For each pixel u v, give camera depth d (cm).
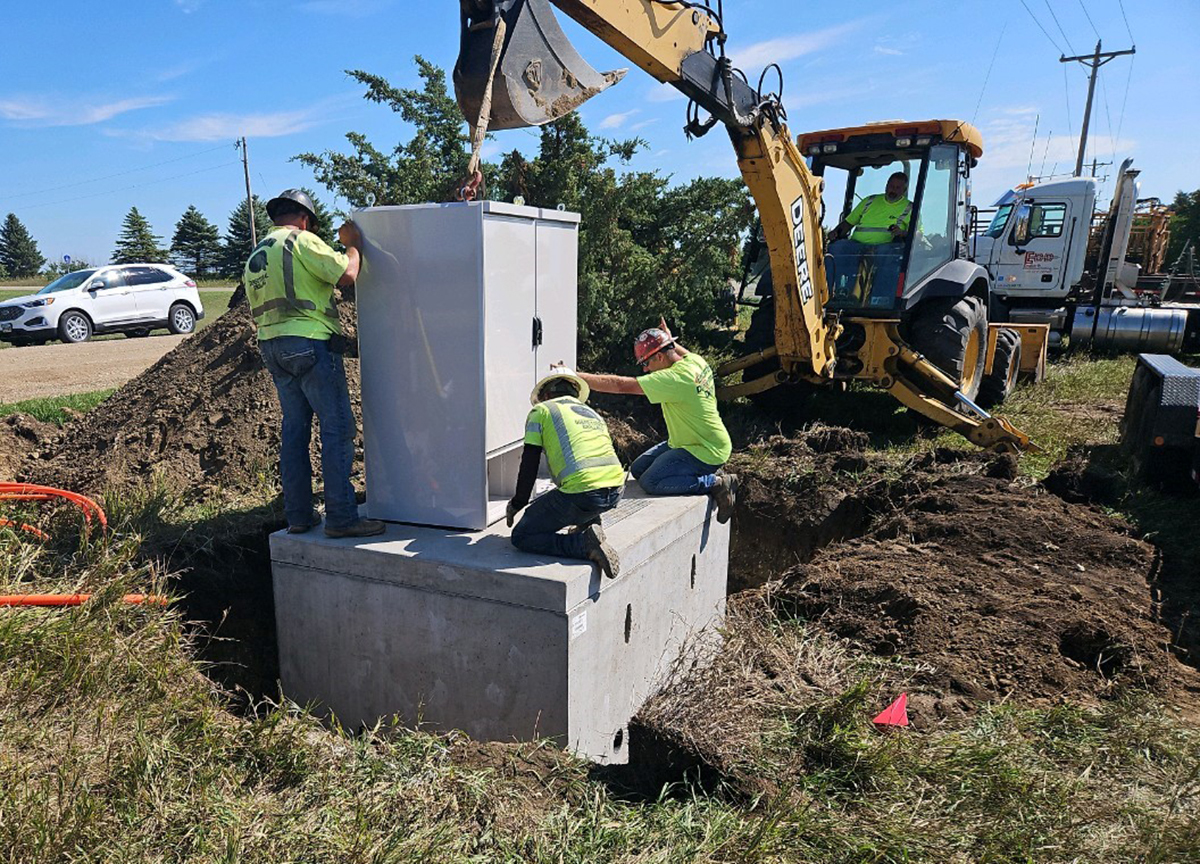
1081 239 1384
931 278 806
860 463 720
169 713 318
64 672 319
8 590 364
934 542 561
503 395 425
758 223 891
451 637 391
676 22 515
